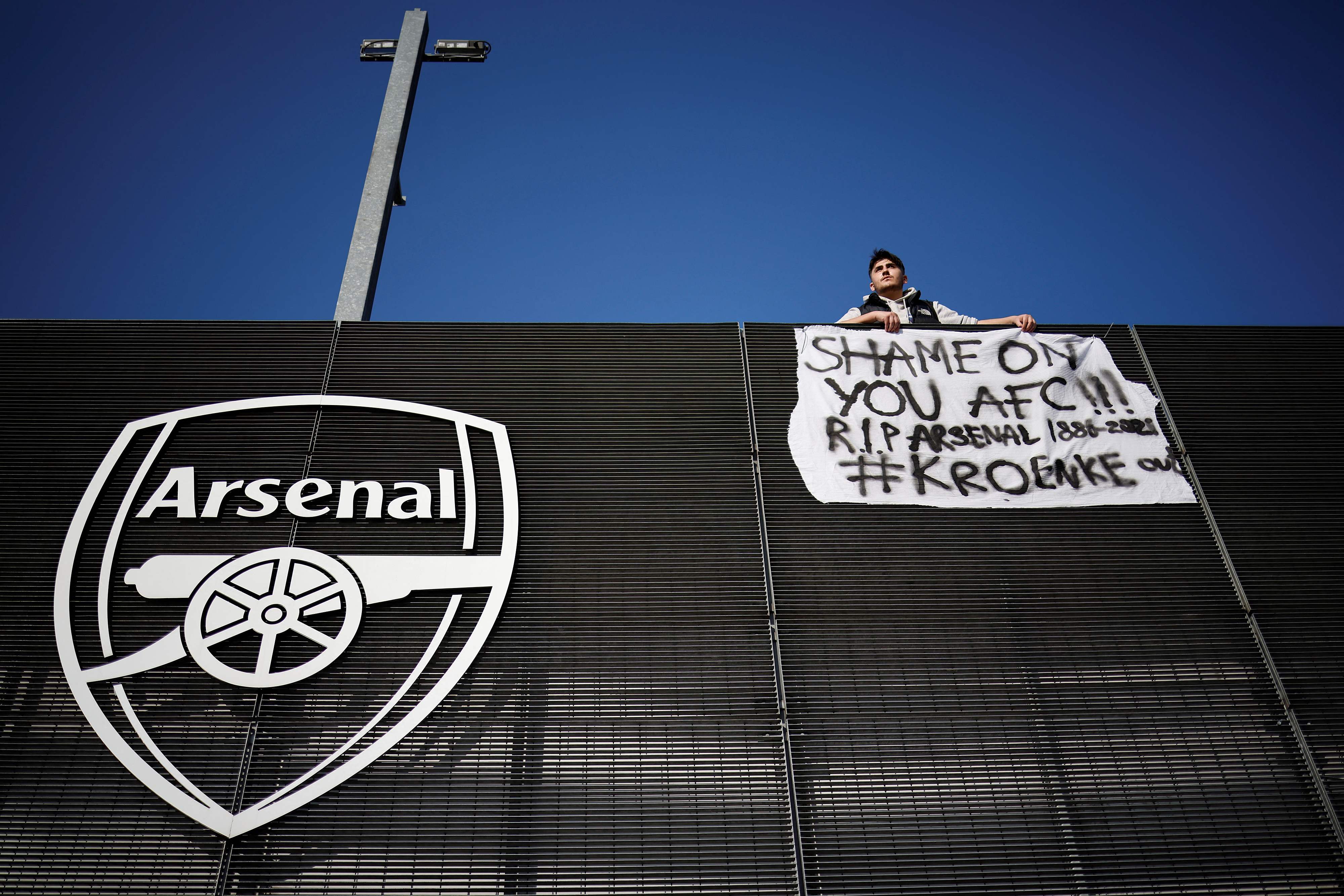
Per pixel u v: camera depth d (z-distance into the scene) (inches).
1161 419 226.8
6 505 200.1
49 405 215.5
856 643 189.5
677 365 230.5
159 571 191.3
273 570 192.5
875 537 204.4
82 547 194.9
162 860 161.0
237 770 169.6
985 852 167.6
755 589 196.2
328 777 169.0
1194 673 189.0
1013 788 174.2
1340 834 170.9
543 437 216.7
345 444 213.3
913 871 165.2
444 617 189.3
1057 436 221.3
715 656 187.3
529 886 161.8
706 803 170.6
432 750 174.1
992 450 217.9
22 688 177.5
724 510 207.5
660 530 203.9
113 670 178.7
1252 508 213.0
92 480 203.8
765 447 217.0
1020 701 183.9
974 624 192.9
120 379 221.0
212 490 203.6
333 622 187.8
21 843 161.6
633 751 175.5
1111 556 203.9
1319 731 182.7
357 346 230.1
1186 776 177.0
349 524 201.8
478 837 165.5
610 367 229.3
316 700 178.5
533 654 186.5
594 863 163.8
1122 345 239.0
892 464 214.8
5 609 186.9
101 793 166.6
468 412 219.9
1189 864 168.2
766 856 165.8
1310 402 231.3
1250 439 224.4
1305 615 196.9
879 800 171.9
